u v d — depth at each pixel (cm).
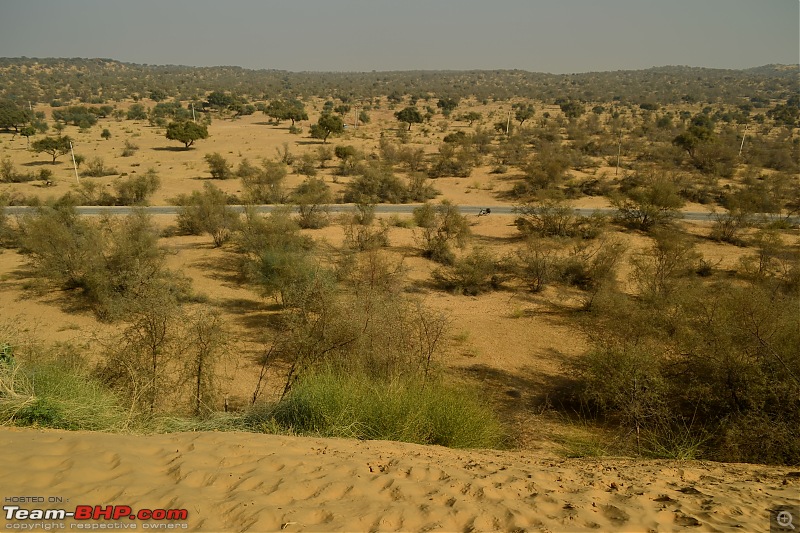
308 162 6894
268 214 4272
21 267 3089
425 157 7838
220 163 6388
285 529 330
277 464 455
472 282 2895
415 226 4247
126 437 499
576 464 594
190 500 358
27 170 6550
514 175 6625
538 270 2973
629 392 1151
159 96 17162
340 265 2741
